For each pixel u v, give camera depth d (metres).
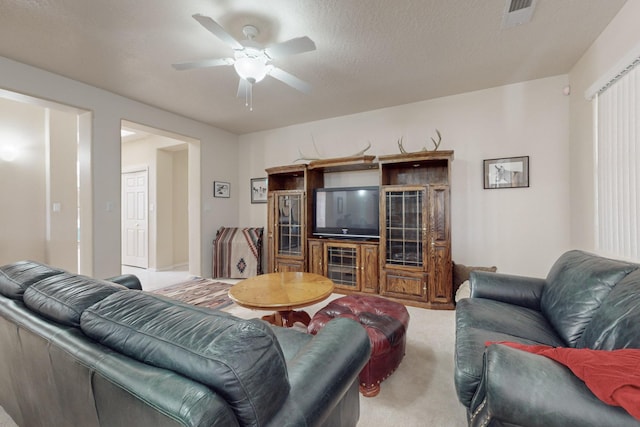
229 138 5.08
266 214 5.00
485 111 3.34
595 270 1.51
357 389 1.30
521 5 1.95
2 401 1.37
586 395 0.81
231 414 0.64
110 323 0.86
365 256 3.56
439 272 3.11
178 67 2.23
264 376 0.71
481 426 1.04
